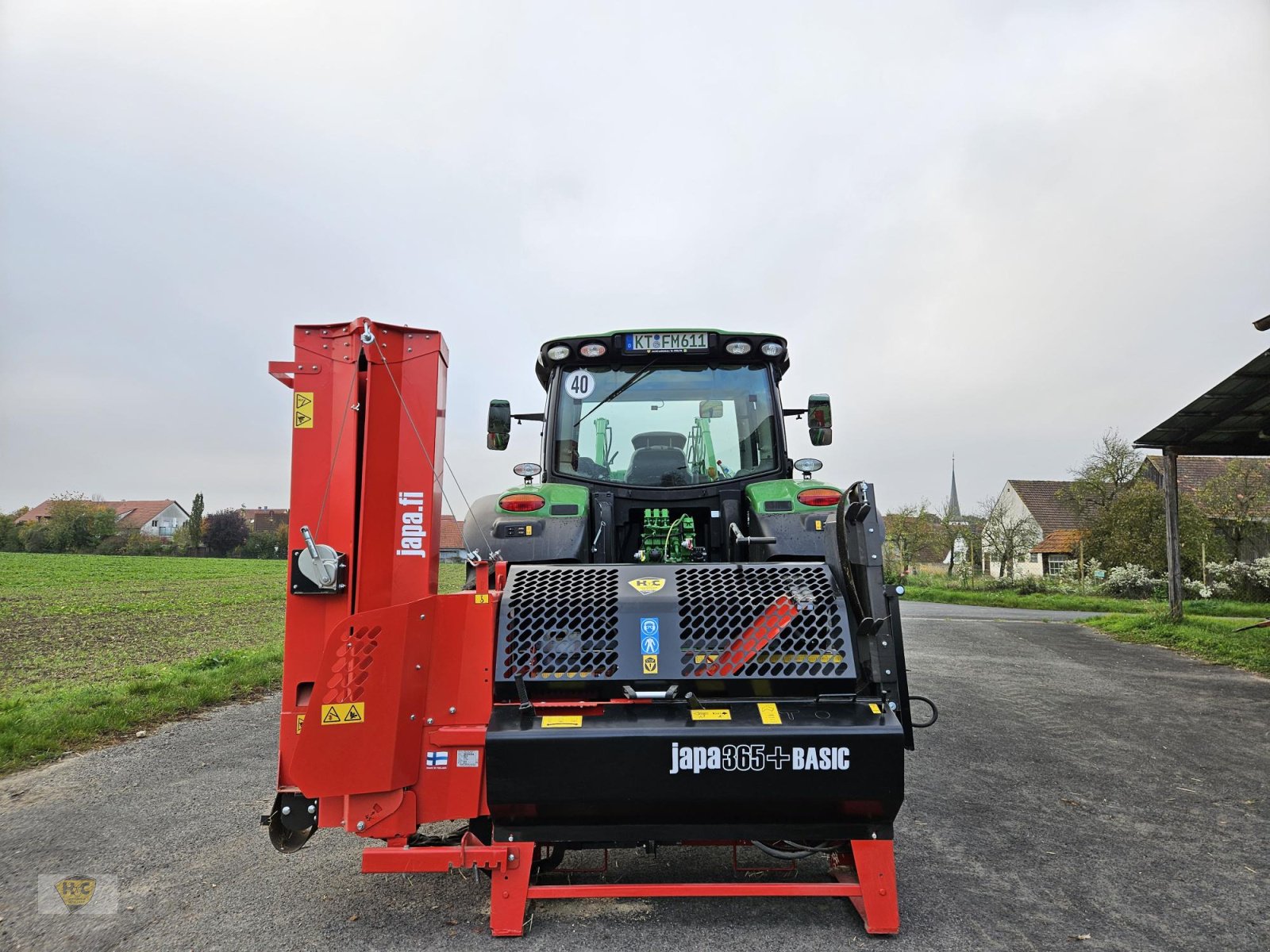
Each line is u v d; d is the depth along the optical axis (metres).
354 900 3.22
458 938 2.87
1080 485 32.94
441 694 2.91
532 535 4.04
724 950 2.76
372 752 2.79
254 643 12.50
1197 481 34.25
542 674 2.91
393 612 2.82
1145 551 28.33
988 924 2.98
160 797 4.59
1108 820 4.26
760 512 4.10
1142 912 3.12
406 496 2.95
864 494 3.05
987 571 37.12
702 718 2.78
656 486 4.86
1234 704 7.46
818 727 2.72
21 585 27.84
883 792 2.71
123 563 44.22
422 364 3.01
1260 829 4.12
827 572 3.25
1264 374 10.17
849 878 3.23
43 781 4.93
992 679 8.80
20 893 3.29
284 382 2.96
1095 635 13.13
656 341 4.88
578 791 2.71
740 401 4.98
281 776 2.86
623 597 3.12
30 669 9.76
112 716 6.48
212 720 6.76
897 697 2.92
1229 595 24.50
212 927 2.97
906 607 21.86
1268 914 3.10
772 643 2.99
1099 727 6.49
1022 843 3.90
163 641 12.83
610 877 3.38
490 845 2.92
